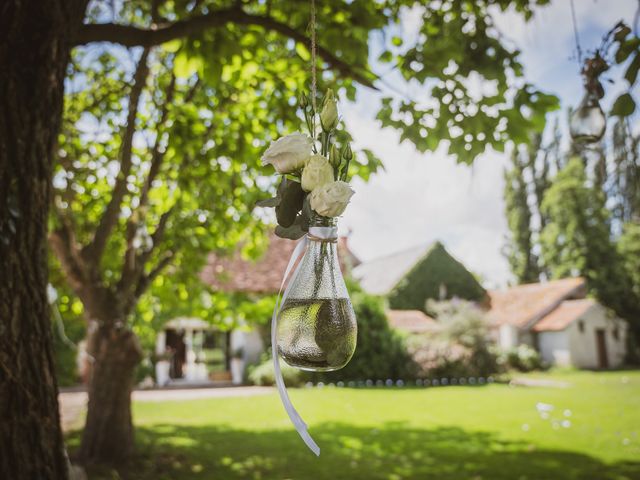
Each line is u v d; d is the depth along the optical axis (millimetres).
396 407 12180
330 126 1182
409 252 30922
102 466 6137
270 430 9172
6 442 2109
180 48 3377
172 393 15617
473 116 3529
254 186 6148
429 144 3625
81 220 6297
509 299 31562
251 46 3924
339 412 11422
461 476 6023
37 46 2271
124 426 6562
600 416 10352
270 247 20188
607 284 30266
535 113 3479
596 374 23078
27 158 2252
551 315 28250
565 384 18172
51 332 2357
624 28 2213
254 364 18609
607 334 27719
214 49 3375
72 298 7809
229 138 4945
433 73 3424
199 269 6941
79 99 6051
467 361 19406
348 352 1105
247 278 18141
